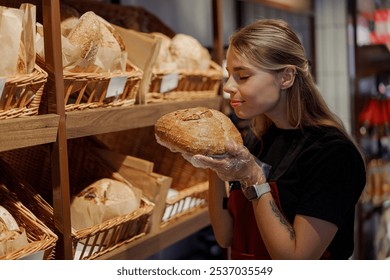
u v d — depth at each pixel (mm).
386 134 4141
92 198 1752
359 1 3928
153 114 1948
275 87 1604
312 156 1572
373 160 3967
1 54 1363
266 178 1672
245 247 1765
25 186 1616
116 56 1770
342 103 4230
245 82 1596
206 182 2324
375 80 4359
